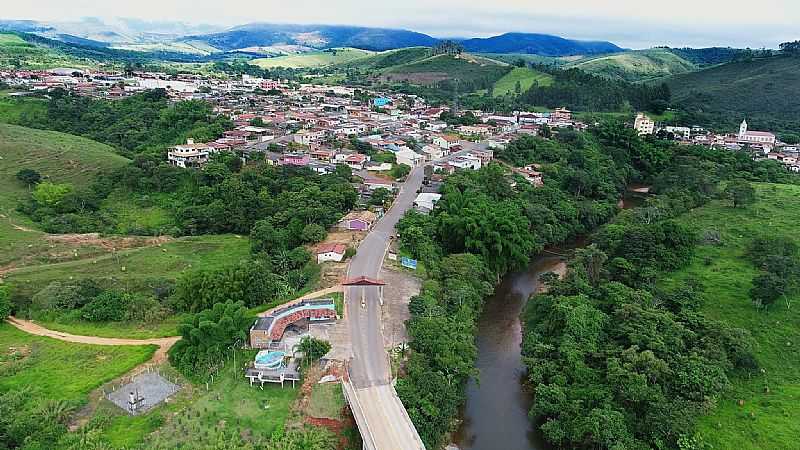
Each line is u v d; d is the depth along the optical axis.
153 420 68.25
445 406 77.62
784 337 91.56
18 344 86.50
